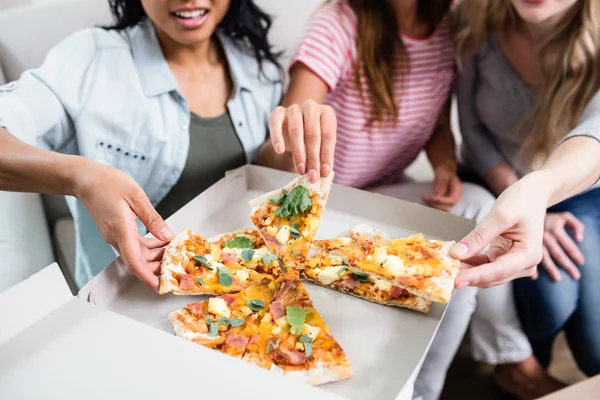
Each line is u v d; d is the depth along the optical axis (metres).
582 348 0.91
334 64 0.81
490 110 0.90
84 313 0.40
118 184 0.53
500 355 0.93
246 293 0.55
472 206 0.88
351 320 0.53
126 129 0.74
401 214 0.64
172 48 0.77
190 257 0.56
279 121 0.60
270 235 0.59
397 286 0.54
